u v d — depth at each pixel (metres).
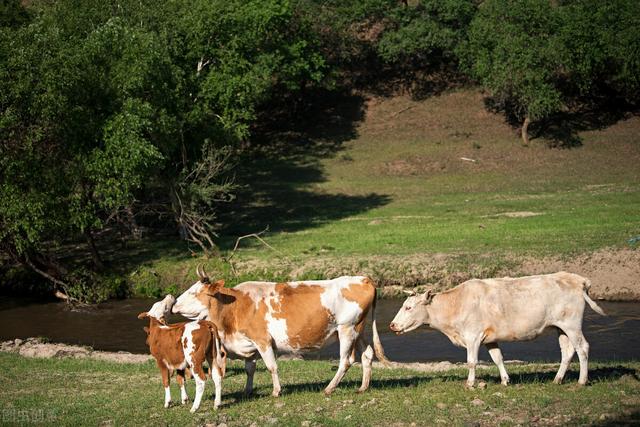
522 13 52.19
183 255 36.03
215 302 13.42
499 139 56.47
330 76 60.50
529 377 14.55
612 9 52.19
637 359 19.52
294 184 51.00
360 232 38.62
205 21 38.88
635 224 34.81
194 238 35.41
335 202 47.28
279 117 62.69
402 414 11.82
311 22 56.50
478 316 13.14
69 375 17.20
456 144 56.31
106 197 30.91
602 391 12.59
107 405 13.93
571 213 38.94
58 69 29.44
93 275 33.41
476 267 30.17
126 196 31.22
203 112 38.19
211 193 35.97
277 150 57.78
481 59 53.78
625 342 21.64
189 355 12.72
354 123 61.22
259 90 44.00
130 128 30.56
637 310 25.78
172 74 35.81
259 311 13.27
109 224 43.12
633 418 11.09
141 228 39.69
